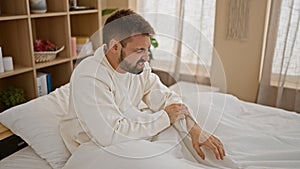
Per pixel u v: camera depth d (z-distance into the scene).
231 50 2.62
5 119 1.41
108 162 1.06
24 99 2.06
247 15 2.46
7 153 1.56
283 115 1.62
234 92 2.71
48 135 1.33
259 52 2.51
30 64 2.05
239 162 1.21
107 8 2.89
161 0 2.76
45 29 2.36
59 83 2.43
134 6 2.86
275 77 2.46
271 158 1.25
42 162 1.30
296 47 2.32
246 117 1.61
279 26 2.32
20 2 1.94
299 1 2.21
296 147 1.32
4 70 1.94
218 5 2.57
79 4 2.59
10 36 2.05
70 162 1.15
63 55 2.36
